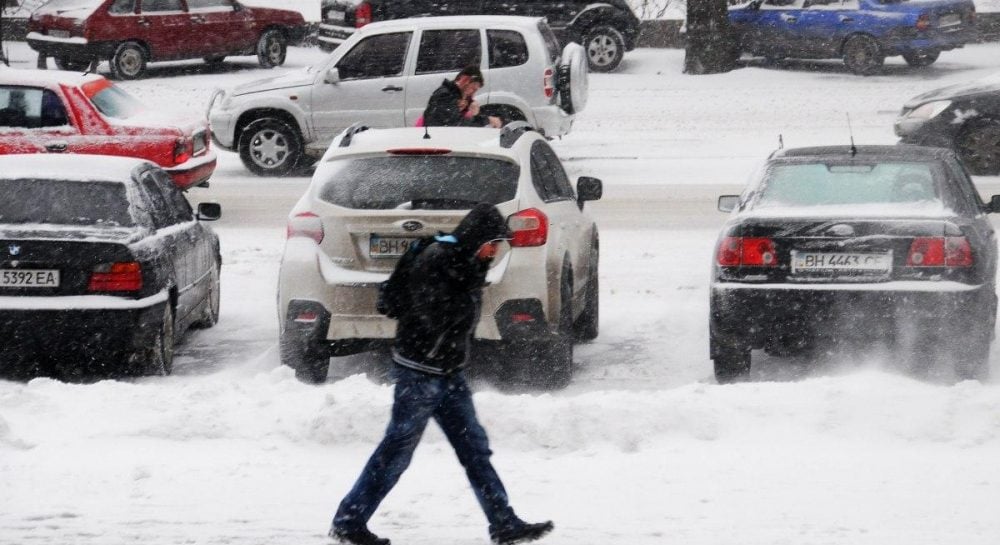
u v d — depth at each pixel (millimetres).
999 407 23047
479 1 86750
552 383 28641
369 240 27125
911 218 26641
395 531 18938
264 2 120500
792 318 26734
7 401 24281
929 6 88000
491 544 18266
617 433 22969
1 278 28203
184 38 92312
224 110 64625
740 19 91125
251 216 53531
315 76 63250
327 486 21078
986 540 18156
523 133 29703
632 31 92812
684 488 20719
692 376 29953
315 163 68375
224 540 18500
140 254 28844
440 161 27828
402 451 17359
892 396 23547
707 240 47094
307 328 27094
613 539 18453
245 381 27469
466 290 17297
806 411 23422
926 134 61156
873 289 26328
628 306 37625
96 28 89688
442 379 17312
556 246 28188
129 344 28453
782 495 20312
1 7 99562
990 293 27344
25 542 18359
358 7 82875
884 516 19281
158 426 23391
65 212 30031
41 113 50812
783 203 28109
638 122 76625
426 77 61688
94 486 20891
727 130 73438
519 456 22641
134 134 51062
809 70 91812
